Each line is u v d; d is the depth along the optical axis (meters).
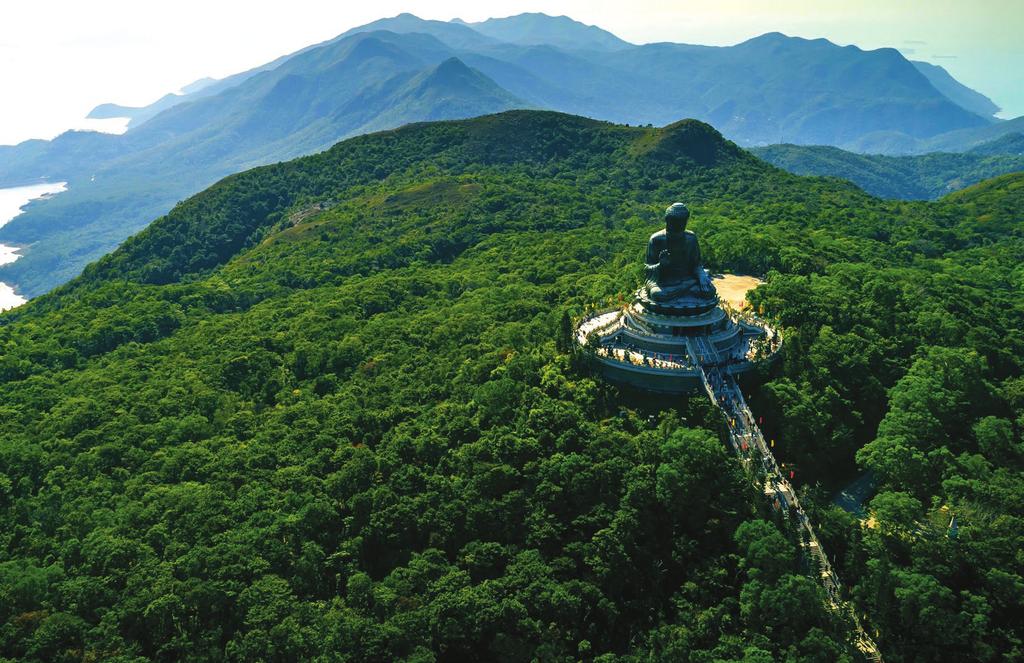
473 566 114.69
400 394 168.25
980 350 168.50
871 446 133.25
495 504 122.50
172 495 135.12
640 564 114.94
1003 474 125.88
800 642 98.81
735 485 120.56
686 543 115.81
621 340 163.00
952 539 112.00
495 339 185.00
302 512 125.25
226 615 110.44
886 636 104.12
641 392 146.62
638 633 108.38
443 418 149.75
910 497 120.69
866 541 112.62
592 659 104.75
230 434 164.75
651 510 120.25
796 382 147.00
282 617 106.50
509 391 148.88
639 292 166.62
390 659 101.31
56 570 118.75
